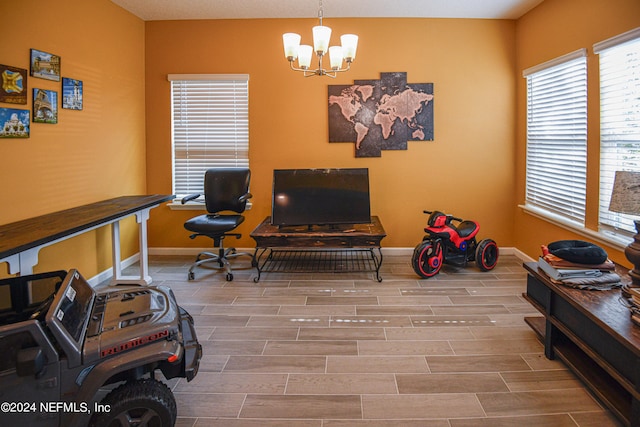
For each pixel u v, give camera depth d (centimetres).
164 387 170
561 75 368
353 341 267
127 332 164
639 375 164
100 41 375
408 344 262
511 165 461
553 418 190
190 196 422
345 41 309
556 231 382
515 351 252
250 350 256
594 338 197
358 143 457
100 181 378
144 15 436
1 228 253
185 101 463
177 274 408
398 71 451
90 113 362
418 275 398
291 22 446
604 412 194
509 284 374
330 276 401
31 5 291
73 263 346
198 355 188
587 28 326
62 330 148
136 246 456
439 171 462
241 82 458
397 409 197
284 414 194
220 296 349
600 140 315
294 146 462
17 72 280
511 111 455
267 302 335
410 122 456
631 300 198
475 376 225
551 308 235
